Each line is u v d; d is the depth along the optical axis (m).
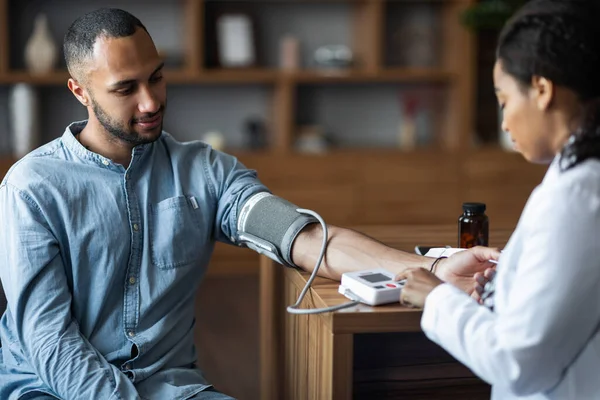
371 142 4.45
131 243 1.42
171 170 1.51
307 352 1.41
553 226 0.91
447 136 4.30
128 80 1.35
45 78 3.87
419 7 4.37
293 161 4.04
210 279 3.95
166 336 1.46
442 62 4.35
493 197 4.21
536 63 0.95
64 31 4.09
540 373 0.93
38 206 1.37
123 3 4.12
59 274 1.36
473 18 3.80
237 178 1.57
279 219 1.47
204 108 4.32
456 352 0.99
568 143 0.95
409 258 1.35
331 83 4.38
